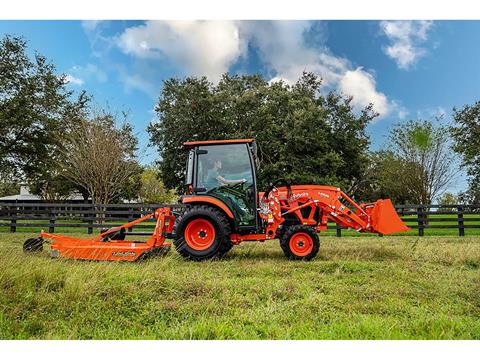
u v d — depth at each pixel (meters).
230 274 5.03
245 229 6.53
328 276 4.88
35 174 19.91
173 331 3.01
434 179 16.41
